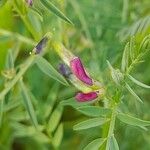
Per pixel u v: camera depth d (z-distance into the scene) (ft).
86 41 0.75
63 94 0.75
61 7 0.59
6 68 0.65
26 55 0.79
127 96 0.67
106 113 0.50
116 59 0.68
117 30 0.74
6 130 0.76
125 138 0.72
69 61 0.54
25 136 0.75
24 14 0.59
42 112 0.69
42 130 0.71
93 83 0.52
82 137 0.78
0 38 0.70
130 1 0.75
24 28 0.76
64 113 0.79
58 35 0.68
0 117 0.60
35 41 0.64
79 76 0.52
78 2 0.79
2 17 0.73
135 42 0.51
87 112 0.50
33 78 0.77
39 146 0.79
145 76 0.75
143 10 0.75
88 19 0.77
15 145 0.81
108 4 0.78
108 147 0.49
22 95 0.62
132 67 0.48
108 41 0.73
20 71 0.63
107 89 0.52
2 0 0.57
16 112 0.72
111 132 0.49
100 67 0.69
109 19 0.76
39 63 0.57
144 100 0.72
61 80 0.55
